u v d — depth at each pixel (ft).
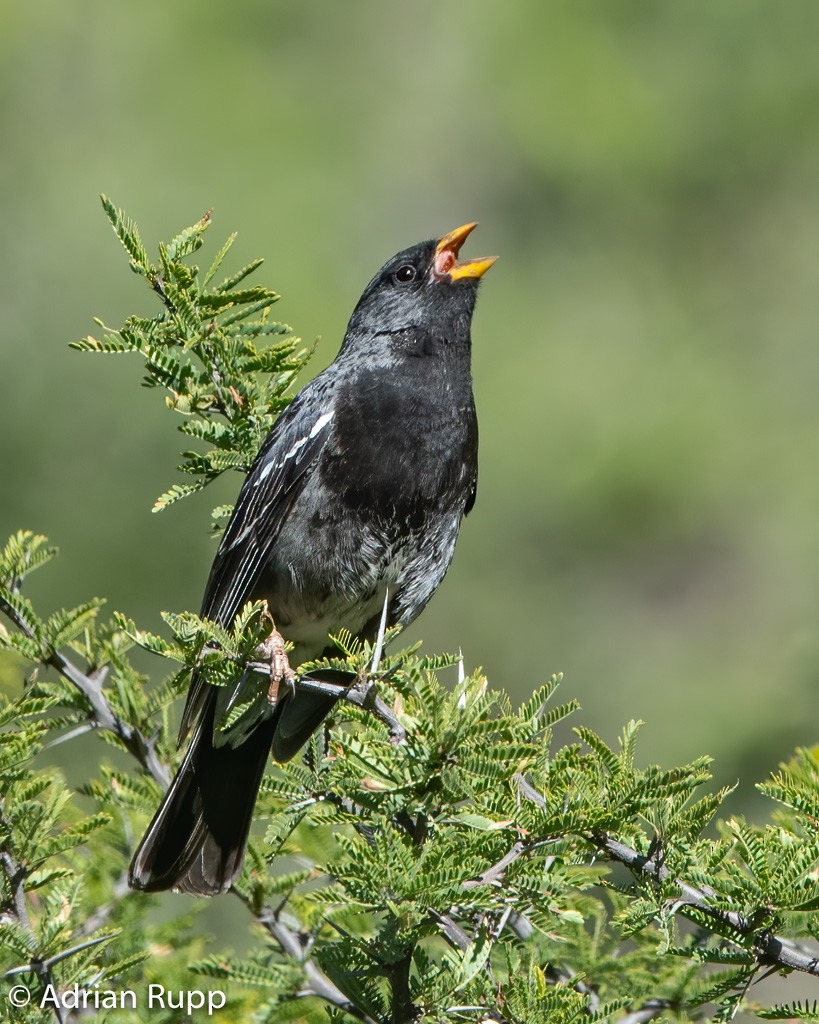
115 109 63.16
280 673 21.54
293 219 61.77
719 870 17.16
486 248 67.62
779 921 15.79
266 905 20.90
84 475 48.57
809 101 69.62
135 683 22.22
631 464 59.93
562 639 56.95
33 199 58.80
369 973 16.70
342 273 62.85
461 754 15.52
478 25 69.15
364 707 18.06
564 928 19.71
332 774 17.12
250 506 25.29
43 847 18.89
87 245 56.75
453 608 56.85
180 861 21.54
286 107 65.41
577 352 64.75
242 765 22.72
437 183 67.46
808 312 67.46
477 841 15.89
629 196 69.21
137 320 22.20
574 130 68.18
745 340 67.10
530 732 16.53
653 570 58.95
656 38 70.38
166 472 48.75
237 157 63.16
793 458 61.36
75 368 50.67
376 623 26.53
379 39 68.90
